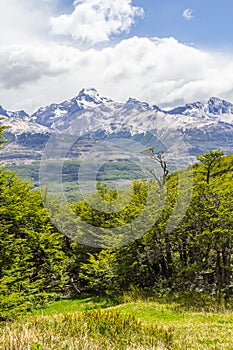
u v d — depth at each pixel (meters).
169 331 11.51
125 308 22.48
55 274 34.50
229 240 25.14
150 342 9.25
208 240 24.97
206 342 11.44
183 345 10.23
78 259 34.94
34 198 32.56
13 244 26.45
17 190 30.69
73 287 34.81
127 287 30.55
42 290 34.44
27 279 29.98
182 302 23.33
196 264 26.41
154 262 28.83
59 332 8.30
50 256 34.28
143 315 20.22
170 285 28.45
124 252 28.77
